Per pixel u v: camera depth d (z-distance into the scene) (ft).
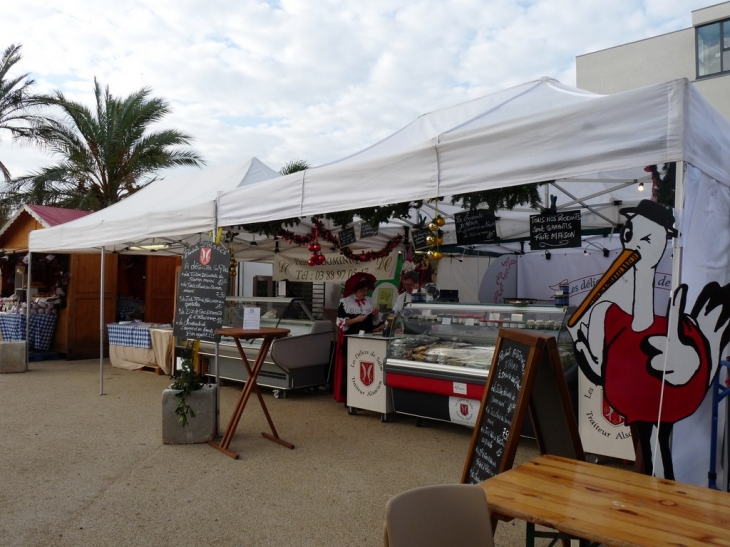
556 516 6.04
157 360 30.58
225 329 17.52
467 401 17.70
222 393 25.80
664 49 58.80
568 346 16.61
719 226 11.55
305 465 15.52
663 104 9.96
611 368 10.16
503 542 11.02
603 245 31.01
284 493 13.46
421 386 18.65
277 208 17.06
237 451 16.78
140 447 17.20
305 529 11.52
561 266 32.96
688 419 10.80
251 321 17.71
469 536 6.11
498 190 17.25
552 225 20.65
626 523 5.87
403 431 19.10
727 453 12.39
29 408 22.57
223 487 13.84
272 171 26.50
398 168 14.05
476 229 23.06
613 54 61.67
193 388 17.79
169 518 12.03
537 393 9.48
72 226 26.00
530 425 16.71
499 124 12.19
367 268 28.66
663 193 12.14
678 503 6.44
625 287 10.10
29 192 57.21
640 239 10.01
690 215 10.11
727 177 12.09
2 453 16.58
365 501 12.98
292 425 19.88
